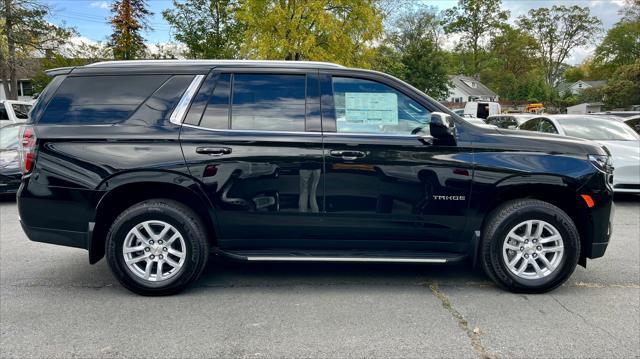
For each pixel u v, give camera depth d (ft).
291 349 10.06
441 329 11.02
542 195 13.52
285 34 58.44
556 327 11.14
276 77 13.23
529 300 12.82
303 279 14.58
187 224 12.64
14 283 14.17
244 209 12.76
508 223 12.77
